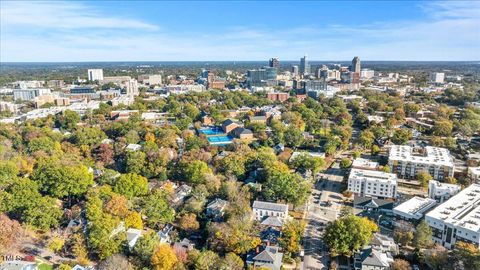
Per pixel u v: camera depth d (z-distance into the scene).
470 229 171.12
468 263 146.50
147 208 197.75
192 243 181.50
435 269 157.38
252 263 160.38
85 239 168.00
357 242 169.62
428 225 183.38
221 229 178.38
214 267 154.50
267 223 192.25
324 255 176.00
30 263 151.75
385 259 162.38
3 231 163.25
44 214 184.12
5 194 197.38
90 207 181.62
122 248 166.38
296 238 175.75
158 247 163.12
